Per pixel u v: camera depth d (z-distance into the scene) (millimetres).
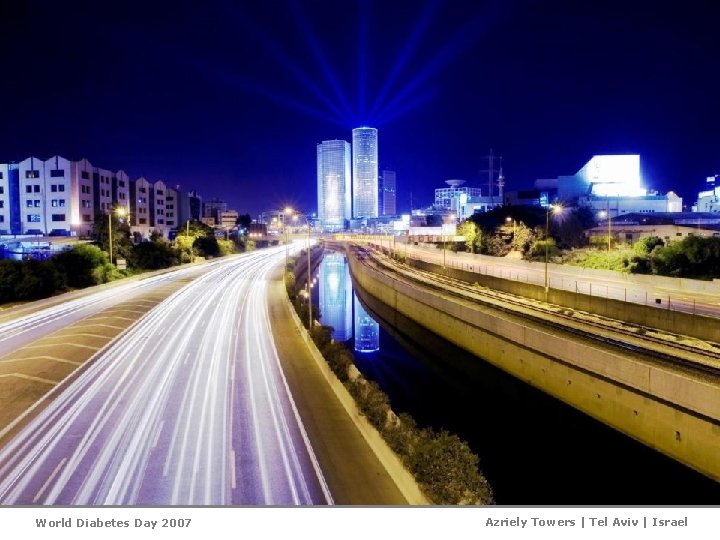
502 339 42719
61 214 105562
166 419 28047
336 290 117312
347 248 168750
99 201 114000
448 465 20062
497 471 31172
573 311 48156
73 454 23938
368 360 61250
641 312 41656
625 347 33219
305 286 106000
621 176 140625
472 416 41906
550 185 160625
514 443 35969
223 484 21297
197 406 29984
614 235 96000
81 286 76062
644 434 28719
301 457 23750
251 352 42156
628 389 29688
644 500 27344
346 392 29641
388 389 49562
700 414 25406
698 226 97188
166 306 63719
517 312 46875
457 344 51438
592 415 32500
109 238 89688
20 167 106062
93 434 26125
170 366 37969
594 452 32562
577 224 105500
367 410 26750
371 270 92188
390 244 169000
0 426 27062
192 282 87062
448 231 131625
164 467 22719
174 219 158875
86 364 38125
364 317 91188
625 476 29984
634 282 63344
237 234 185500
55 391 32312
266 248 195625
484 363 45719
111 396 31562
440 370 55188
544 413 37406
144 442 25203
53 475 22016
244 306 64188
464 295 59500
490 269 86938
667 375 27062
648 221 110062
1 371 35812
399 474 21234
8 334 47094
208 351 42375
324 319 88438
